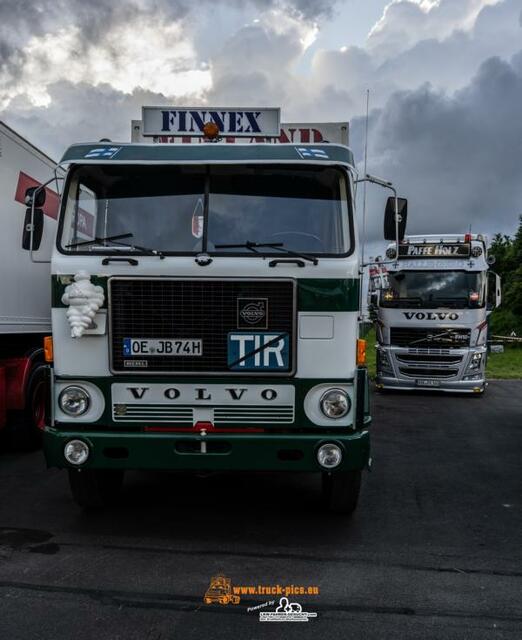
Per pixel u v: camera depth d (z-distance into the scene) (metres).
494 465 7.67
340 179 5.02
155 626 3.58
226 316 4.72
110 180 5.03
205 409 4.75
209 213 4.95
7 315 7.25
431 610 3.82
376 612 3.79
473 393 14.98
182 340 4.72
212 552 4.68
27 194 5.38
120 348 4.74
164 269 4.72
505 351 33.41
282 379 4.73
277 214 4.95
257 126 6.27
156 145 5.08
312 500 6.02
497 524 5.43
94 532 5.07
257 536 5.04
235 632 3.54
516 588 4.14
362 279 5.00
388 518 5.55
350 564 4.50
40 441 8.24
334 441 4.63
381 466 7.55
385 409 12.47
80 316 4.70
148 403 4.75
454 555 4.70
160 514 5.55
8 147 7.26
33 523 5.27
